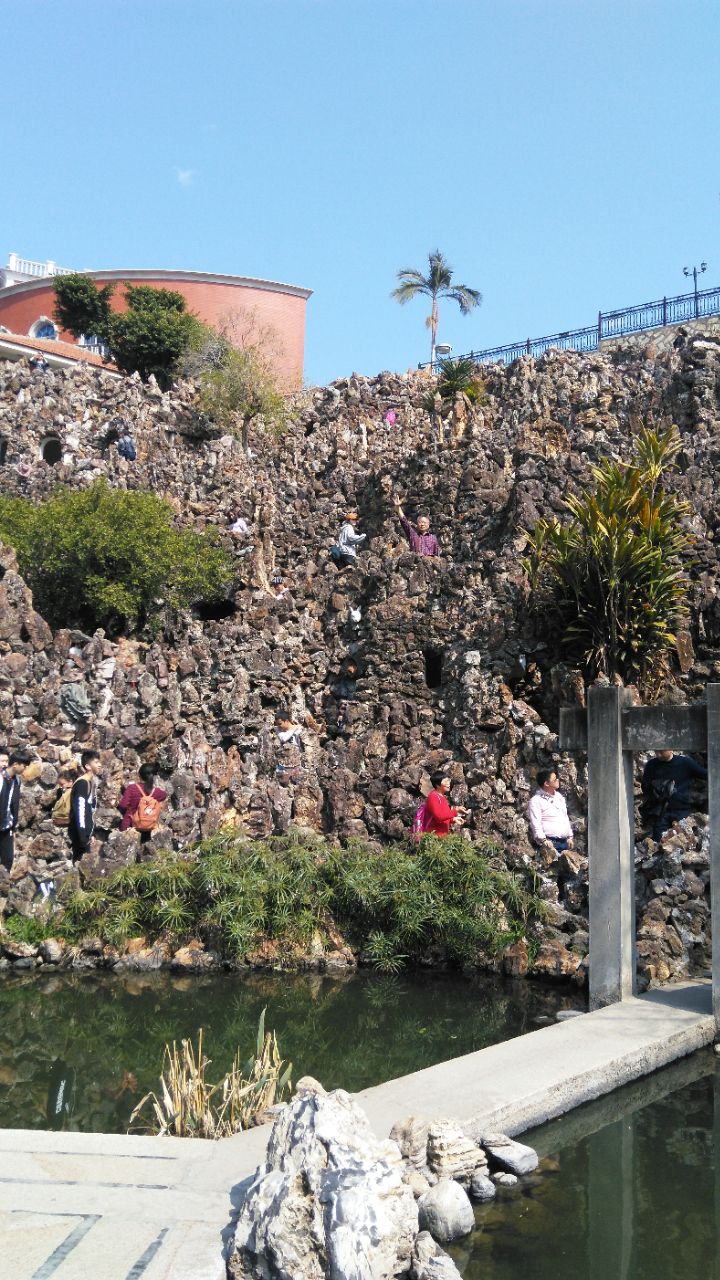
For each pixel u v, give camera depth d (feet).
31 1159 17.15
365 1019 30.27
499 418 65.05
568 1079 21.31
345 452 69.77
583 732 28.12
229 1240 14.35
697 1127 20.81
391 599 49.44
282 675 49.65
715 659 45.68
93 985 34.12
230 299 154.81
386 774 44.34
